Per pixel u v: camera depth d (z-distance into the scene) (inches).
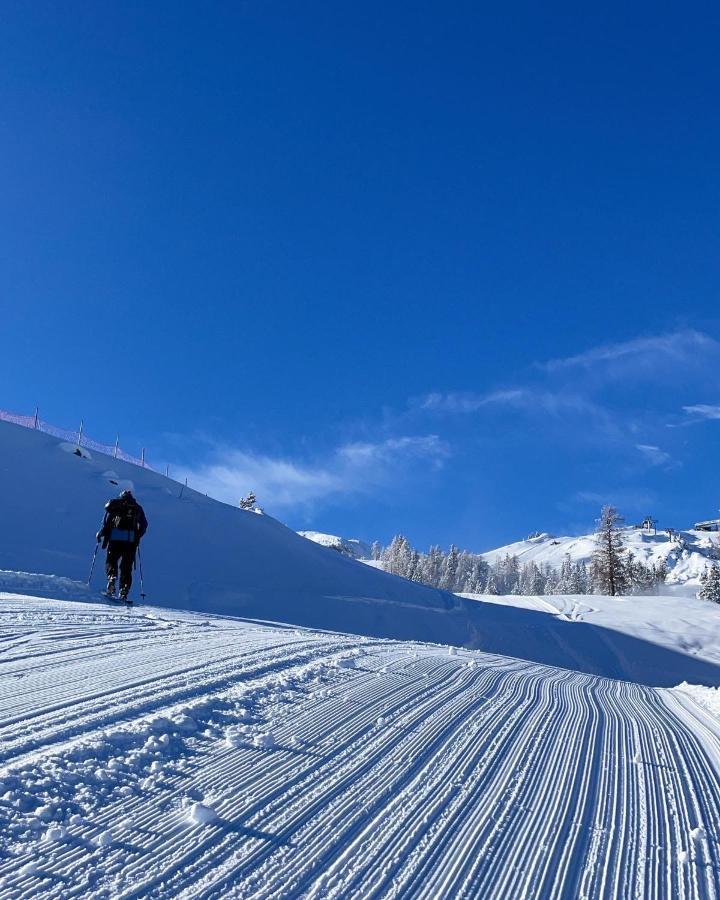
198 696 211.3
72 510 1034.1
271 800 147.6
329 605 995.9
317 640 353.1
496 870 130.2
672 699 363.6
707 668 1077.8
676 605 1515.7
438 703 243.9
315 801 149.6
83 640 289.6
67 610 376.8
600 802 168.7
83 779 144.7
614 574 2615.7
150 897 109.0
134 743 166.6
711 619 1353.3
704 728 277.3
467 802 158.7
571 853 140.0
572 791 173.5
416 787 163.9
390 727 206.8
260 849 127.4
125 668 240.2
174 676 233.0
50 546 887.7
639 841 149.3
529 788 171.9
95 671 232.4
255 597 945.5
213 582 951.6
